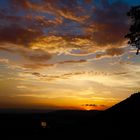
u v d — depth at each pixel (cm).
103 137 2395
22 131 3581
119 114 2911
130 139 2173
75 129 2980
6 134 3478
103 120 2895
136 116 2702
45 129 3569
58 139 2867
